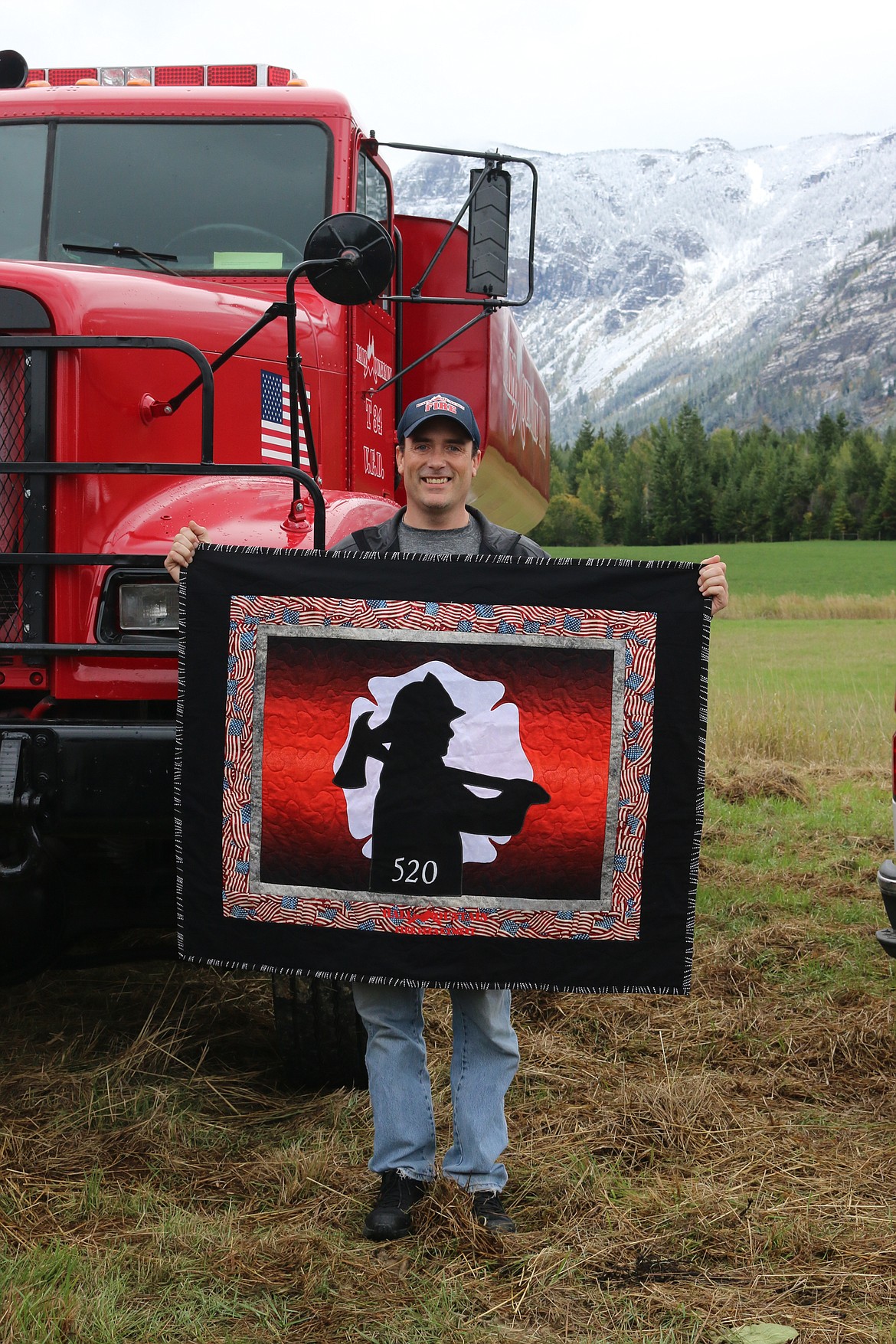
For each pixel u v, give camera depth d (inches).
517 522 331.0
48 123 194.5
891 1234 118.9
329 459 191.9
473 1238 114.9
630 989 121.4
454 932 121.2
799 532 4726.9
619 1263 113.6
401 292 225.1
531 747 121.7
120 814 128.0
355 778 121.6
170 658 134.1
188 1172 129.5
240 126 194.7
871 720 504.4
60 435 137.6
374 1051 122.0
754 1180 129.7
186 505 144.9
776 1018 178.5
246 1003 180.7
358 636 122.0
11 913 148.0
